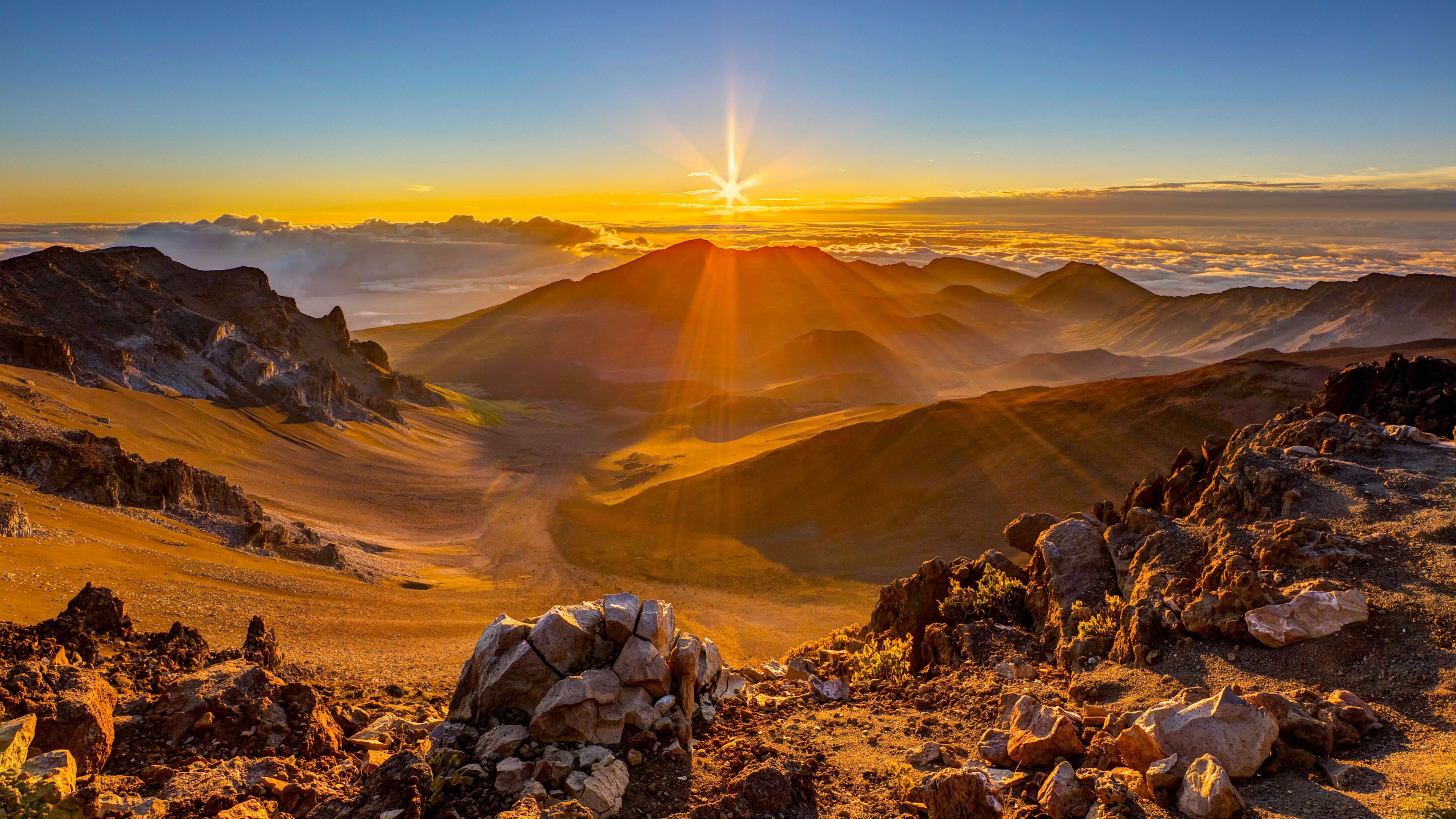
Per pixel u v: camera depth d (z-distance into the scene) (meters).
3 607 36.66
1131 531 18.59
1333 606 12.84
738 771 11.47
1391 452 19.73
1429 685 10.97
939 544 77.44
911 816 10.27
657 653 12.54
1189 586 15.51
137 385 137.25
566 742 11.01
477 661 12.23
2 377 109.50
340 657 37.53
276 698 13.24
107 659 16.25
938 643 18.78
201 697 12.66
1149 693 13.05
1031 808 9.34
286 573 67.12
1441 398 24.80
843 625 61.56
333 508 113.25
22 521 52.88
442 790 9.91
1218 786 8.46
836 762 12.39
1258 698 10.31
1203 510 19.64
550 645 12.05
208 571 58.84
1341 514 16.66
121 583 47.59
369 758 12.62
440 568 92.31
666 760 11.42
